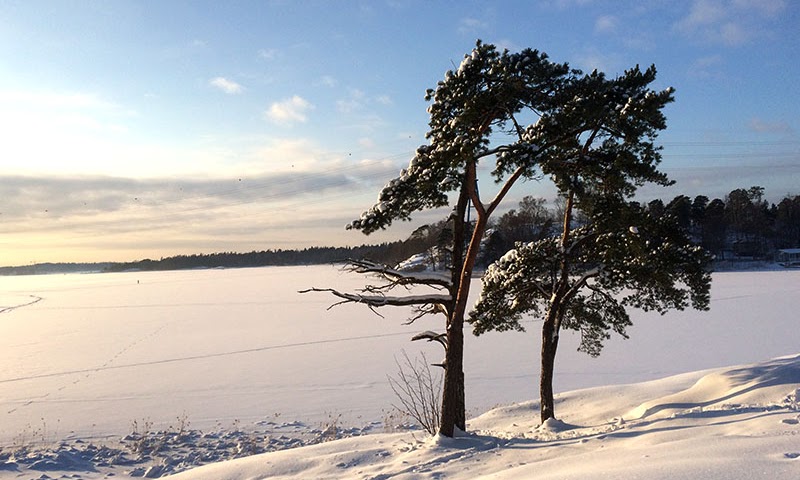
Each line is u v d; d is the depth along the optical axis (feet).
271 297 285.64
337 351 119.24
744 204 476.95
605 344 116.47
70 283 638.53
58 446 55.93
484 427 57.72
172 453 53.88
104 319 202.39
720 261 409.08
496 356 107.24
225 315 204.44
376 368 99.45
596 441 35.37
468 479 29.73
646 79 45.06
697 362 95.09
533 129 42.24
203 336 149.38
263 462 41.01
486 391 81.05
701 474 20.51
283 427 63.57
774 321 140.77
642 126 41.96
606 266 49.11
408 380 88.48
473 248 46.01
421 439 46.24
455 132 42.63
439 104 44.47
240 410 72.28
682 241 48.21
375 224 46.52
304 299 267.59
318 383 88.17
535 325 149.48
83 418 69.41
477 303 56.54
